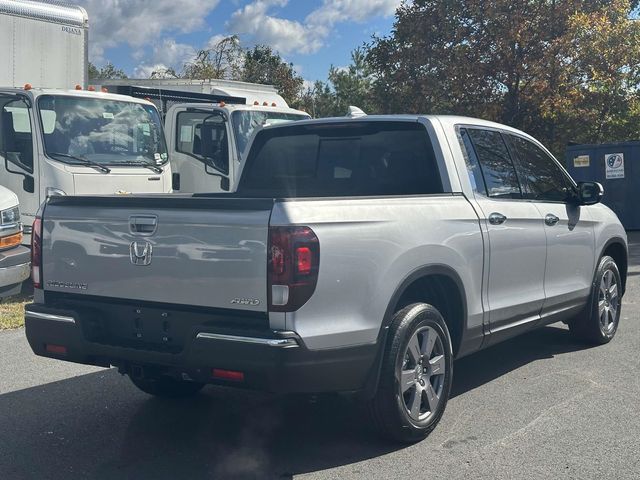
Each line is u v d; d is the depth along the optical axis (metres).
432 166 5.49
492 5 20.69
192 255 4.30
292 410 5.59
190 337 4.22
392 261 4.56
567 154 17.86
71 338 4.69
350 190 5.88
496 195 5.80
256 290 4.11
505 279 5.70
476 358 6.96
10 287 9.16
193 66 29.34
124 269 4.57
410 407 4.73
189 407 5.67
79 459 4.68
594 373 6.38
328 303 4.20
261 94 15.55
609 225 7.34
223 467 4.54
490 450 4.71
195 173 12.43
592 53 20.31
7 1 11.62
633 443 4.80
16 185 9.86
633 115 22.42
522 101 22.03
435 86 22.11
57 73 12.33
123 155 10.52
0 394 5.96
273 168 6.34
